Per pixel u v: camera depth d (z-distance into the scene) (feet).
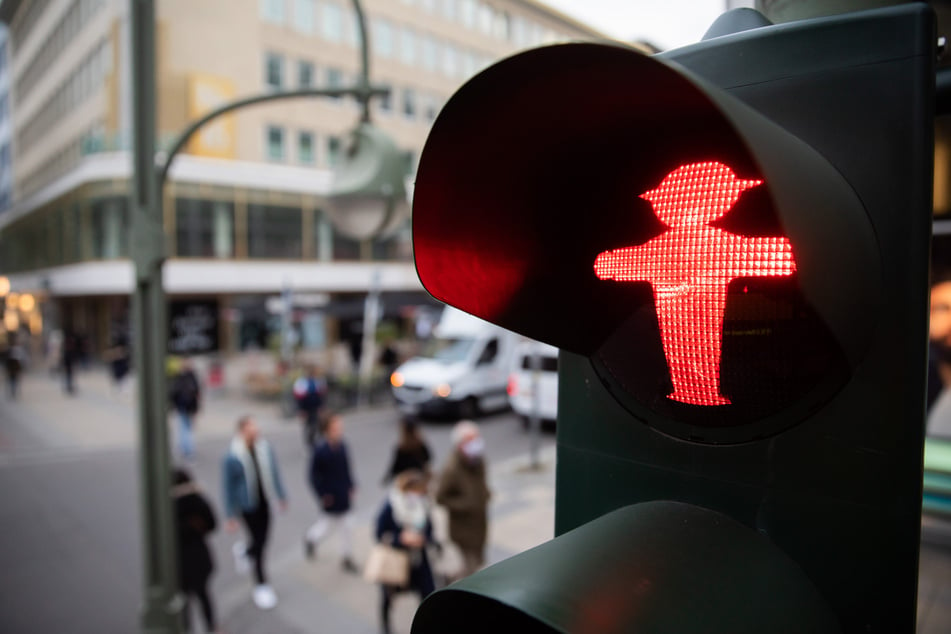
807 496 2.92
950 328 14.47
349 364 75.56
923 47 2.75
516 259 3.42
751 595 2.69
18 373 62.54
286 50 98.53
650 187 3.15
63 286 95.76
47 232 106.83
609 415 3.59
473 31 116.16
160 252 14.89
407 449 21.77
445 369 47.03
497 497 28.45
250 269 92.63
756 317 2.88
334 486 21.74
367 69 15.55
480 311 3.32
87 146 87.40
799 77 2.97
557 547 2.68
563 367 3.79
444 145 3.03
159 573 15.21
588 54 2.53
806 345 2.79
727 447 3.14
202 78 89.20
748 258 2.86
